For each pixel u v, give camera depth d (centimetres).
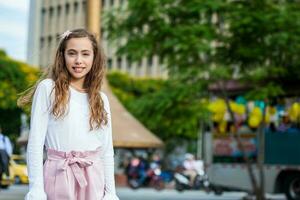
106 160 459
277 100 2150
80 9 7419
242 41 2089
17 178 3728
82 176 445
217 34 2080
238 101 2200
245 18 2009
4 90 5131
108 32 2134
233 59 2134
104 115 450
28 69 5272
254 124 2194
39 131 444
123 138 1720
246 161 2139
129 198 2609
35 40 7800
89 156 449
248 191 2255
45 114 445
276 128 2166
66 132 444
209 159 2327
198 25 2041
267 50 2069
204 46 1989
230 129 2259
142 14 2055
